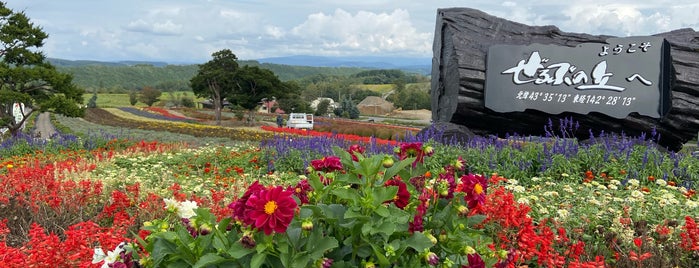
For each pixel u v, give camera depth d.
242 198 2.42
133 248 2.71
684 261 4.29
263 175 11.09
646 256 4.05
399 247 2.56
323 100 102.12
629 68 12.65
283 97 58.72
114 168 11.20
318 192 2.75
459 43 13.59
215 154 13.28
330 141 12.54
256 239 2.41
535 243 4.14
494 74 13.17
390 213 2.57
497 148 10.42
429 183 4.52
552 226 4.96
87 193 6.76
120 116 66.00
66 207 6.33
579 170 9.30
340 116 96.75
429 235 2.62
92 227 4.55
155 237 2.55
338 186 2.85
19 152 17.36
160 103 121.19
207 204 6.47
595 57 12.87
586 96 12.66
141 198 6.59
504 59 13.18
